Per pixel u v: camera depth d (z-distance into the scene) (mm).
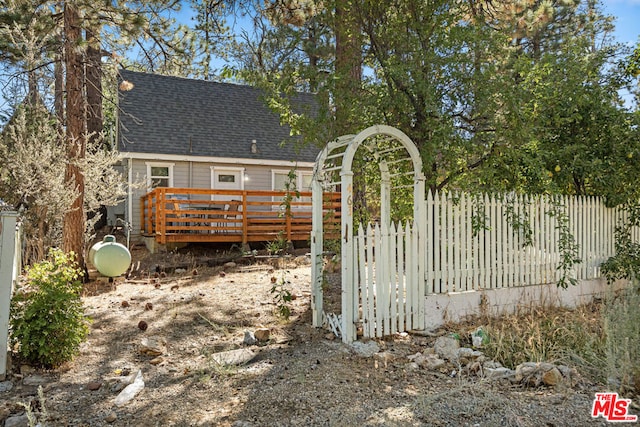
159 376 3830
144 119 14000
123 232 14180
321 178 5238
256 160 14570
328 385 3529
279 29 10242
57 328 3938
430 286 5145
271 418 3002
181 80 15734
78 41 7750
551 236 6137
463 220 5402
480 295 5496
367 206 7277
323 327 5199
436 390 3424
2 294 3656
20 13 8797
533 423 2822
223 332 5039
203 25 11992
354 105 5508
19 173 8297
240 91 16531
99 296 6875
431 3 5535
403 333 4938
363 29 5785
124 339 4809
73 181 8062
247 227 11469
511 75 6055
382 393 3373
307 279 8109
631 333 3609
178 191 10984
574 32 16141
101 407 3236
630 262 6367
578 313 5602
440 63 5316
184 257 10492
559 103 6406
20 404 2975
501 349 4156
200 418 3031
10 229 3699
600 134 6578
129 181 12734
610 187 6582
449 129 5195
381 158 5730
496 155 5605
